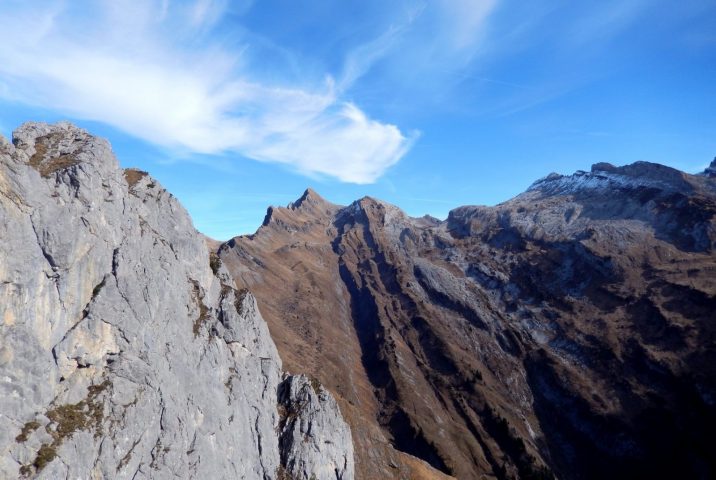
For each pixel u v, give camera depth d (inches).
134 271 1857.8
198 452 1926.7
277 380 2962.6
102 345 1614.2
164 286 2043.6
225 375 2362.2
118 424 1558.8
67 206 1577.3
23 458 1254.9
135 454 1605.6
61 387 1462.8
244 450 2288.4
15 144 1755.7
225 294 2701.8
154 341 1859.0
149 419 1706.4
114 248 1785.2
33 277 1396.4
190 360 2095.2
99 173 1801.2
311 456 2694.4
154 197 2303.2
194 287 2429.9
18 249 1354.6
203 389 2103.8
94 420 1488.7
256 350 2773.1
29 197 1421.0
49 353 1427.2
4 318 1296.8
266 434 2539.4
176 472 1766.7
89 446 1427.2
